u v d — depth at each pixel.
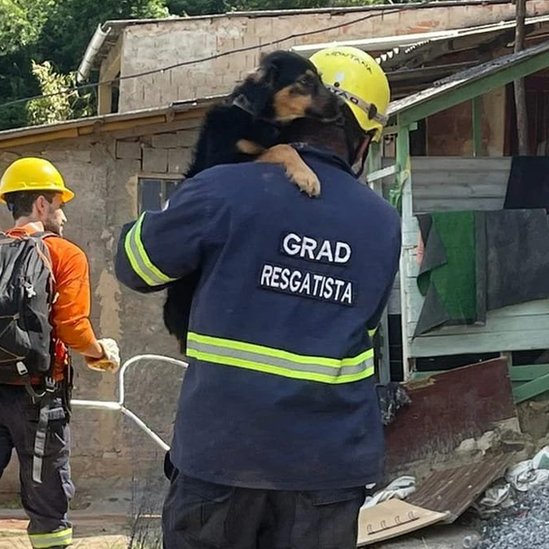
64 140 10.40
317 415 2.22
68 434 4.30
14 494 9.94
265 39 15.69
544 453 6.20
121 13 24.97
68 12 25.45
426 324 7.57
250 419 2.18
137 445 10.39
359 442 2.27
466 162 8.40
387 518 5.74
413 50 10.89
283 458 2.19
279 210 2.28
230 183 2.29
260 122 2.45
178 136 10.56
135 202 10.51
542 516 5.51
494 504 5.84
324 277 2.28
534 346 7.79
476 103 8.98
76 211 10.43
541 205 8.31
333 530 2.27
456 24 15.18
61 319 4.16
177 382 10.55
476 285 7.53
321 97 2.45
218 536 2.25
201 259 2.28
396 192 7.92
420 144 9.88
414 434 6.84
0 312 3.97
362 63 2.74
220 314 2.22
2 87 24.94
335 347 2.24
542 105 10.29
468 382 6.99
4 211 10.05
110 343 4.46
